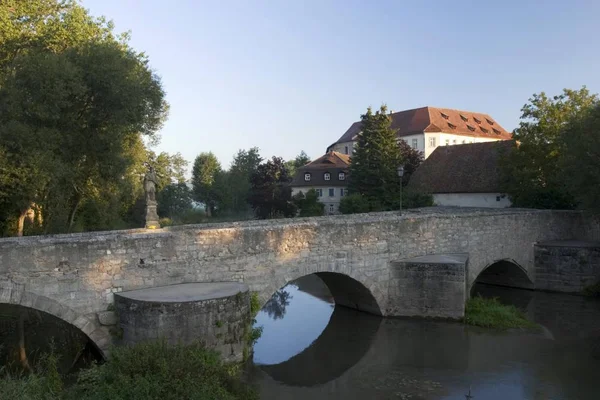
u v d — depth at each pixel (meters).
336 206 65.06
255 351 18.83
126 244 14.66
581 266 28.16
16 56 24.06
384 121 48.31
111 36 27.38
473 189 43.62
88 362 16.22
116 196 30.41
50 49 24.53
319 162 69.19
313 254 19.16
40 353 16.81
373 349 18.55
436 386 15.09
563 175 30.34
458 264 21.14
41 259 13.27
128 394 10.36
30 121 21.19
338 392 14.72
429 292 21.58
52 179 20.47
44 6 24.94
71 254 13.72
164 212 68.50
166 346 12.38
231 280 16.80
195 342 13.39
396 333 20.23
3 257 12.74
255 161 88.06
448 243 24.31
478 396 14.32
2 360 16.16
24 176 19.33
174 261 15.62
